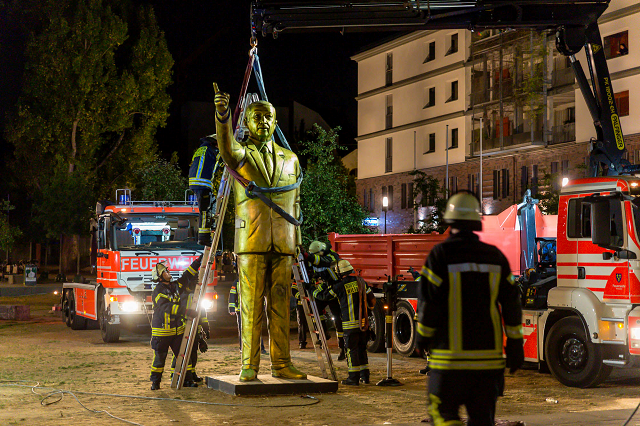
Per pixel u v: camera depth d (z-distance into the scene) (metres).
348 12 10.44
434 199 45.38
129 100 47.09
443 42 48.91
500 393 4.65
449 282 4.55
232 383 9.50
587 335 10.21
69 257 48.69
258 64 10.56
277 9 10.41
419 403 8.95
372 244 15.16
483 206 45.50
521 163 43.19
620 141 11.66
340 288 10.55
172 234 16.80
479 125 46.72
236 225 9.96
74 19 46.09
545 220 13.78
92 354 14.00
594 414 7.69
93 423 7.64
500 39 43.31
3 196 58.69
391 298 10.62
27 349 14.91
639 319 9.80
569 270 10.75
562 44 11.67
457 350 4.51
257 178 9.80
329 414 8.20
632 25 35.41
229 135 9.38
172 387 10.02
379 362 13.30
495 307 4.60
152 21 49.72
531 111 41.44
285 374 10.02
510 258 13.22
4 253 65.94
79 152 47.75
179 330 9.98
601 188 10.43
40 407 8.60
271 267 10.09
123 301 15.90
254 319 9.84
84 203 44.88
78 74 45.78
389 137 53.88
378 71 55.06
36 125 46.06
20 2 47.00
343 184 22.25
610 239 9.96
